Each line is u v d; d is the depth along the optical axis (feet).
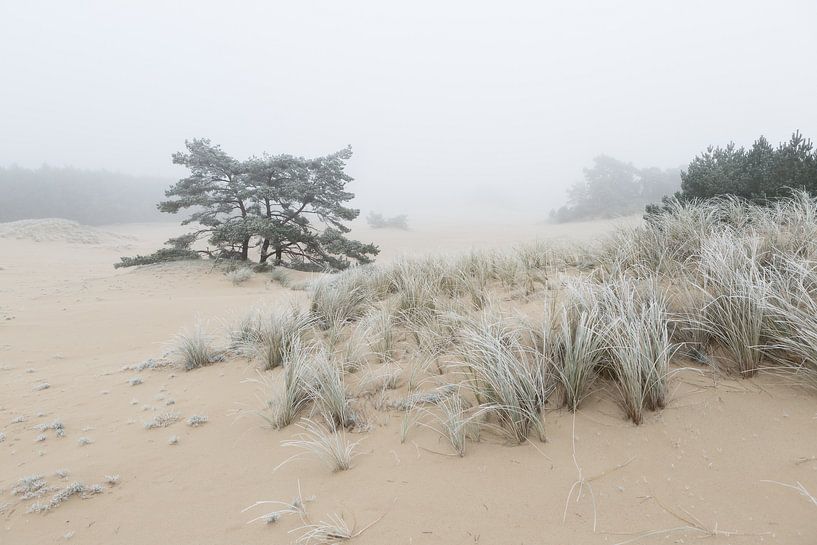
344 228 79.87
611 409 8.86
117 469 9.44
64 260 98.78
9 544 7.34
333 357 13.53
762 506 6.08
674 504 6.39
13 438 11.35
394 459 8.62
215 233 67.51
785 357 9.11
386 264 24.73
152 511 7.96
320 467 8.77
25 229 127.54
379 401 11.01
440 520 6.82
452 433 8.66
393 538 6.56
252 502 7.91
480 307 15.93
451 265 21.93
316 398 11.05
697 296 11.35
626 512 6.41
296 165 74.28
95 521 7.79
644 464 7.30
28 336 24.07
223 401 12.66
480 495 7.25
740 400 8.39
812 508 5.91
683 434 7.80
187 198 70.08
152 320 27.30
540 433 8.33
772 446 7.14
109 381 15.53
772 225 14.97
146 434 11.03
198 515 7.72
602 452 7.77
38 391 15.05
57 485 8.91
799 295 9.77
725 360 9.64
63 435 11.35
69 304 38.22
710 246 13.42
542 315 12.37
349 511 7.29
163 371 16.15
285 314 16.99
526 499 6.99
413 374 11.72
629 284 11.90
